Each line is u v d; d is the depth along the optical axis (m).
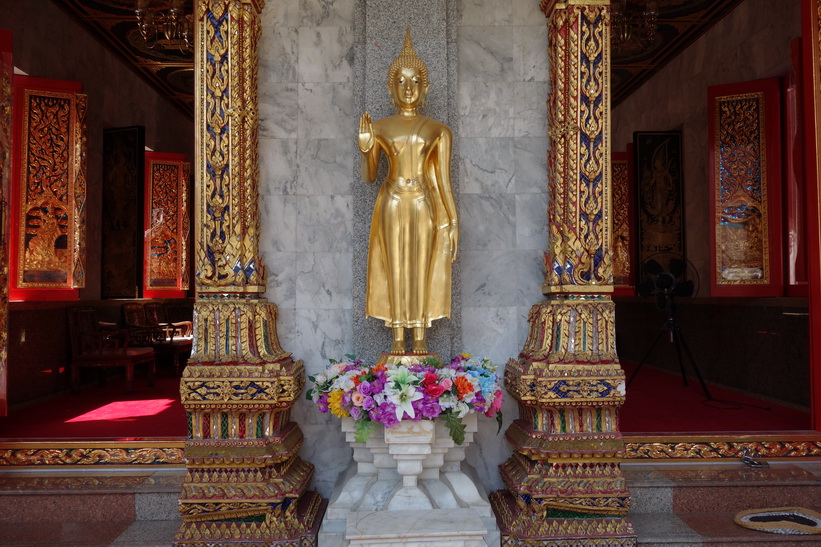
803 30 4.13
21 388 5.45
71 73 6.61
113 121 7.64
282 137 3.55
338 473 3.53
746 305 6.01
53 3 6.21
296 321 3.52
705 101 6.88
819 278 3.94
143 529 3.20
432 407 2.89
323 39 3.59
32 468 3.59
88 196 7.05
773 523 3.20
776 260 5.65
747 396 5.88
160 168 8.39
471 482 3.18
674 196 7.50
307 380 3.50
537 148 3.60
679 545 3.08
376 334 3.42
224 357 3.08
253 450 3.03
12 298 5.51
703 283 6.91
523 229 3.58
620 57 7.54
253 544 2.98
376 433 3.12
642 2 6.08
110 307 7.55
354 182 3.53
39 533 3.15
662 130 7.95
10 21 5.51
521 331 3.56
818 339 3.92
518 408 3.54
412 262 3.19
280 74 3.57
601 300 3.22
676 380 7.05
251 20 3.31
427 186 3.21
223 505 2.99
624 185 8.62
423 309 3.21
